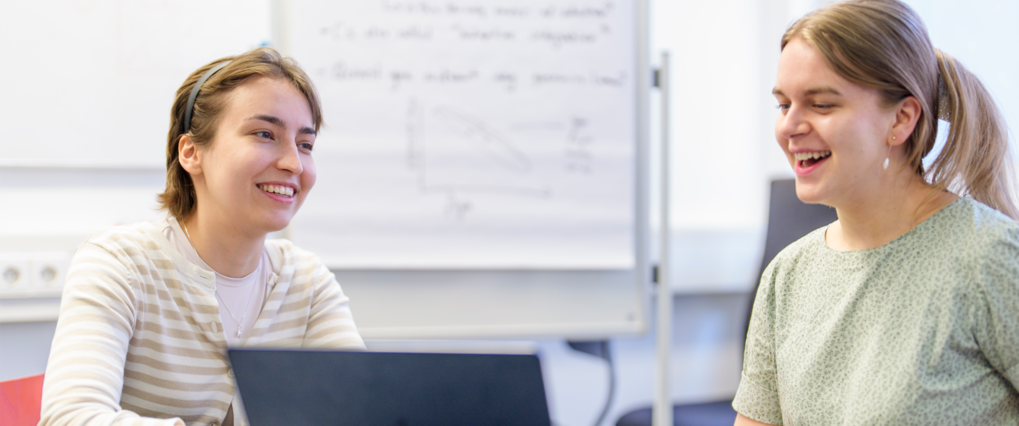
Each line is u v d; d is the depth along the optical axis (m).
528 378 0.69
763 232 2.24
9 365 1.59
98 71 1.64
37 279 1.55
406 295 1.72
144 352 0.93
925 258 0.82
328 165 1.68
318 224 1.68
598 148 1.78
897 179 0.84
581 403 2.21
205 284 0.97
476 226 1.74
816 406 0.88
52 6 1.60
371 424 0.73
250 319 1.02
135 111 1.67
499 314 1.76
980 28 1.75
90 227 1.65
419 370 0.71
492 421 0.71
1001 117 0.87
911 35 0.80
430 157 1.72
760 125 2.28
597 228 1.78
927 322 0.80
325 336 1.08
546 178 1.76
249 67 0.95
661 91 1.81
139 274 0.93
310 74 1.66
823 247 0.95
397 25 1.70
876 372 0.82
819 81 0.79
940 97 0.84
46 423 0.76
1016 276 0.75
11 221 1.59
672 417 1.79
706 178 2.24
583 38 1.77
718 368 2.30
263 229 0.96
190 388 0.94
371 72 1.69
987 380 0.78
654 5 2.17
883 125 0.80
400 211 1.71
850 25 0.79
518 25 1.74
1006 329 0.75
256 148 0.93
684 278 2.17
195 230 1.00
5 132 1.58
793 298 0.97
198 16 1.69
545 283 1.78
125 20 1.65
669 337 1.83
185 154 0.97
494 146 1.74
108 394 0.80
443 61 1.71
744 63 2.25
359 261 1.70
